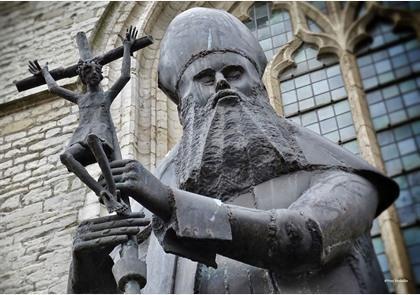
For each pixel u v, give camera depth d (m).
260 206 4.46
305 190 4.49
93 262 4.37
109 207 4.23
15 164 11.41
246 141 4.65
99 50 12.77
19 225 10.55
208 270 4.39
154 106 11.64
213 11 5.42
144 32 12.91
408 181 10.09
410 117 10.84
